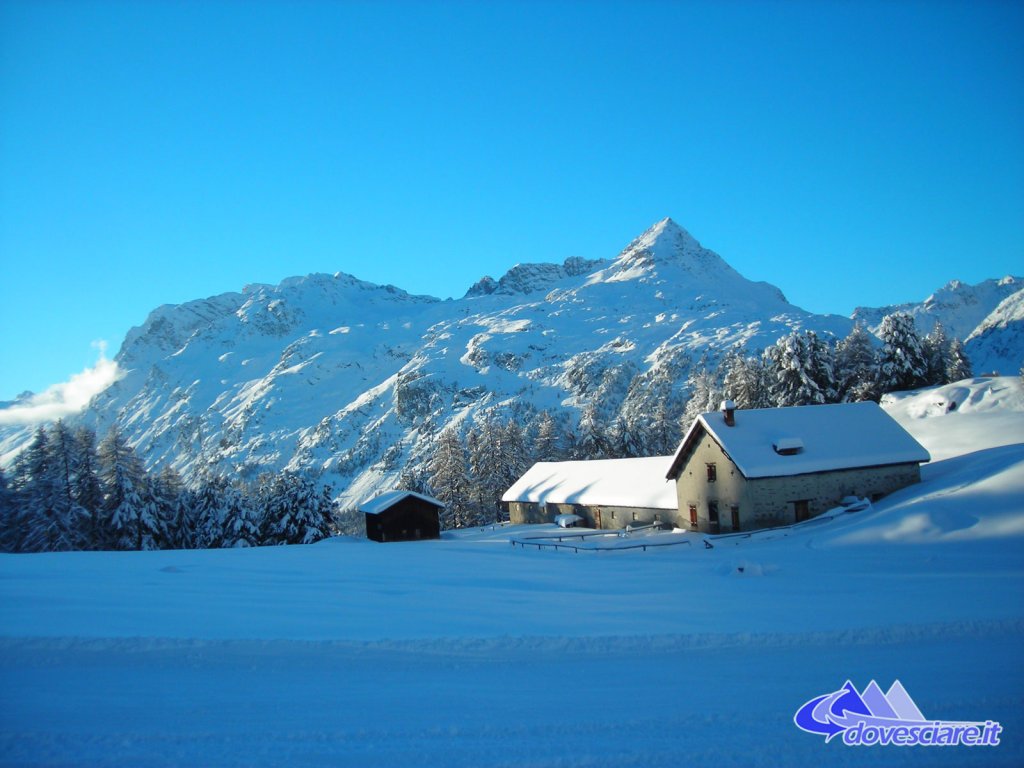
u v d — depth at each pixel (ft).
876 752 31.32
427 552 153.17
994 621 53.62
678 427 338.95
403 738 33.30
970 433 216.13
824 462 147.13
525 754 31.19
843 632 52.85
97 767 30.01
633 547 140.56
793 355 263.29
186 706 38.34
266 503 230.07
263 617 62.59
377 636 54.24
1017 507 106.22
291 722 35.70
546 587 89.71
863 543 109.09
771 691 40.40
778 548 117.29
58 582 88.17
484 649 50.88
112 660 47.26
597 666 46.85
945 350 330.75
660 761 30.35
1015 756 30.68
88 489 207.10
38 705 38.27
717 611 65.87
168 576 100.32
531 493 231.91
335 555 145.38
